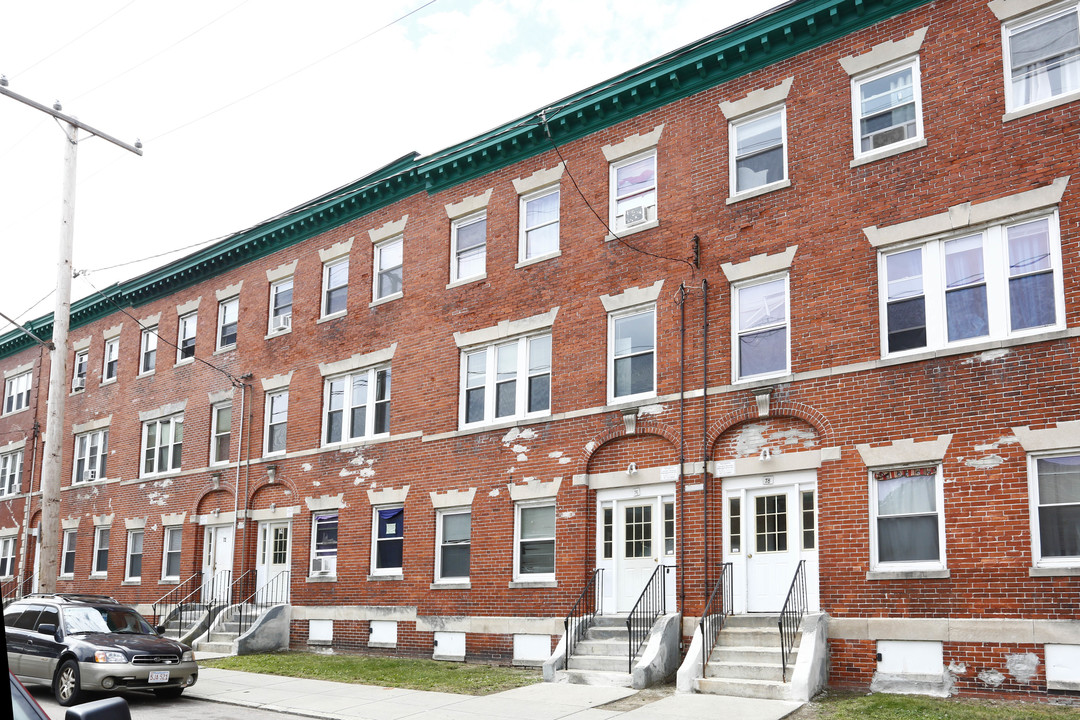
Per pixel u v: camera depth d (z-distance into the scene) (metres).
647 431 19.03
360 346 25.23
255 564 26.83
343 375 25.77
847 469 16.39
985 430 15.12
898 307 16.53
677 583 18.00
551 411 20.73
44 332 37.41
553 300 21.23
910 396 15.94
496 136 22.61
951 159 16.27
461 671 19.16
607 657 17.42
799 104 18.31
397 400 24.00
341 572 24.19
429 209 24.44
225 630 24.91
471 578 21.33
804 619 15.78
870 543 15.96
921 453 15.64
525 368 21.67
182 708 15.84
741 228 18.59
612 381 20.03
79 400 35.00
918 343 16.19
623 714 14.08
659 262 19.62
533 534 20.80
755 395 17.67
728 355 18.27
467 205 23.55
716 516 17.83
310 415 26.09
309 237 27.58
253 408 27.88
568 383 20.56
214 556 28.09
